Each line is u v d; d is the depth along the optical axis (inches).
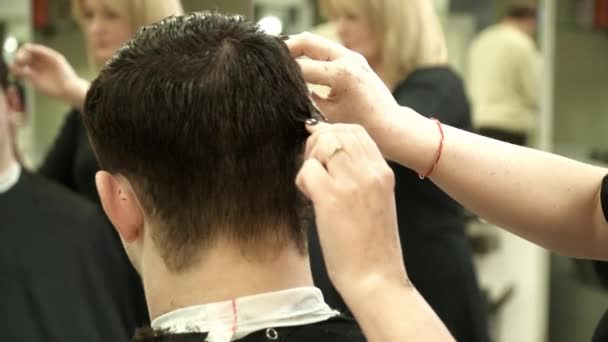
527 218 50.4
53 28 115.2
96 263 80.0
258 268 38.7
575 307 138.6
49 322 78.0
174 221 38.8
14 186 80.6
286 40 46.7
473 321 90.4
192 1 72.3
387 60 91.5
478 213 51.3
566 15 134.5
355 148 33.8
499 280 136.9
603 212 47.7
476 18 135.9
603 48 133.7
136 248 41.2
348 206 33.1
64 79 86.6
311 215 39.7
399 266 33.6
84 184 91.5
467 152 49.7
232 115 38.1
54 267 79.1
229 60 38.7
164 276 39.6
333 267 33.4
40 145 118.8
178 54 38.6
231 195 38.4
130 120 38.4
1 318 77.7
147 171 38.9
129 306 80.8
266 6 110.5
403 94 90.0
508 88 135.3
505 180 50.0
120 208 40.4
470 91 136.3
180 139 38.0
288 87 39.5
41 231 80.0
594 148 135.2
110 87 39.0
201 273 38.7
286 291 38.6
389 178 33.5
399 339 32.2
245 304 38.1
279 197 38.9
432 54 92.0
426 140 49.1
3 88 81.4
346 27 92.9
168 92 38.0
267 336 37.4
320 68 46.6
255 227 38.6
